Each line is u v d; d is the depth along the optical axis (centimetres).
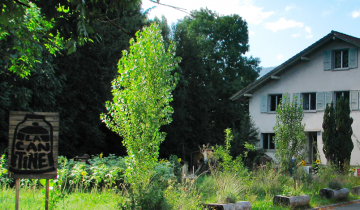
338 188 1191
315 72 2525
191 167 2494
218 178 1026
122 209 662
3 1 480
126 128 754
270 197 1085
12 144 519
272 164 1373
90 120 2553
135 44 779
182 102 3397
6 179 954
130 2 546
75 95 2394
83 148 2673
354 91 2356
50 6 493
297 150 1323
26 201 777
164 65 769
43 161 530
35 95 1942
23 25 911
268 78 2669
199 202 801
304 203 1009
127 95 755
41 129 534
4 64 1476
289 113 1338
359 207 1086
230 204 815
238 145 2403
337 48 2448
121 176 1022
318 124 2473
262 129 2717
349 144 1780
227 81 4247
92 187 1012
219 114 4197
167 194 738
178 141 3356
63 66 2325
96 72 2466
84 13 479
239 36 4538
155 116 754
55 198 673
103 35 2550
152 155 755
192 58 3731
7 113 1806
